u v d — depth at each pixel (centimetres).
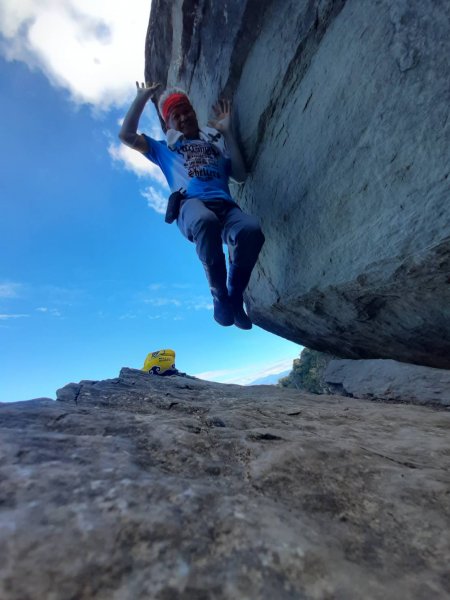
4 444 115
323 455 133
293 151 340
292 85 325
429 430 196
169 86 533
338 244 298
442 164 207
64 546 71
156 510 86
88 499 88
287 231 372
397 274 251
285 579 70
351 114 268
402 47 223
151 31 491
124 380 341
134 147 385
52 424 151
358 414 238
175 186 371
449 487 113
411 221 228
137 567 69
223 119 405
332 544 83
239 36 359
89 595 62
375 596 68
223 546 77
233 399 298
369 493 111
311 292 345
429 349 307
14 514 79
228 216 340
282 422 204
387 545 86
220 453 137
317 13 283
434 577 75
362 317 325
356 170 270
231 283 351
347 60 266
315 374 1283
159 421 165
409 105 223
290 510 98
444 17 198
